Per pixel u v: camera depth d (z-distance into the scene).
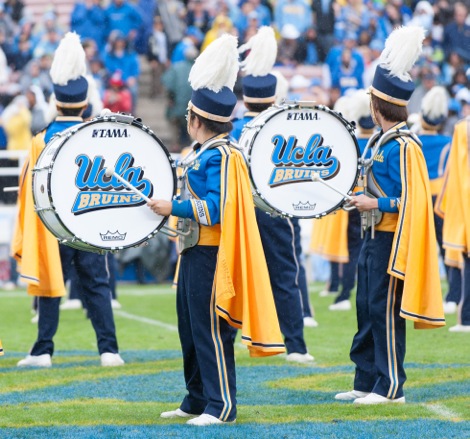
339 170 14.98
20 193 18.50
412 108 42.19
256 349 13.06
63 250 18.31
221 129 13.40
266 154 14.89
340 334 22.44
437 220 26.11
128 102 40.12
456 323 24.25
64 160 13.26
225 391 13.32
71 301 28.72
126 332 23.28
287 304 18.77
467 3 45.75
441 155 25.86
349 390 15.88
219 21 42.59
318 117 14.99
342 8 45.34
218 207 13.02
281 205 14.91
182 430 12.95
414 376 16.94
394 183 14.49
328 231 27.33
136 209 13.42
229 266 13.02
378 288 14.49
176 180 13.60
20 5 44.72
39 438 12.66
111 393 15.84
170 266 35.75
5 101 41.28
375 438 12.46
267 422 13.45
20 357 19.77
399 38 14.50
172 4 44.41
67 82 18.05
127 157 13.45
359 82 43.06
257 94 18.94
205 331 13.27
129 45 43.00
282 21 44.47
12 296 31.89
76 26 43.06
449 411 14.07
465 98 38.56
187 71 40.72
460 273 26.48
